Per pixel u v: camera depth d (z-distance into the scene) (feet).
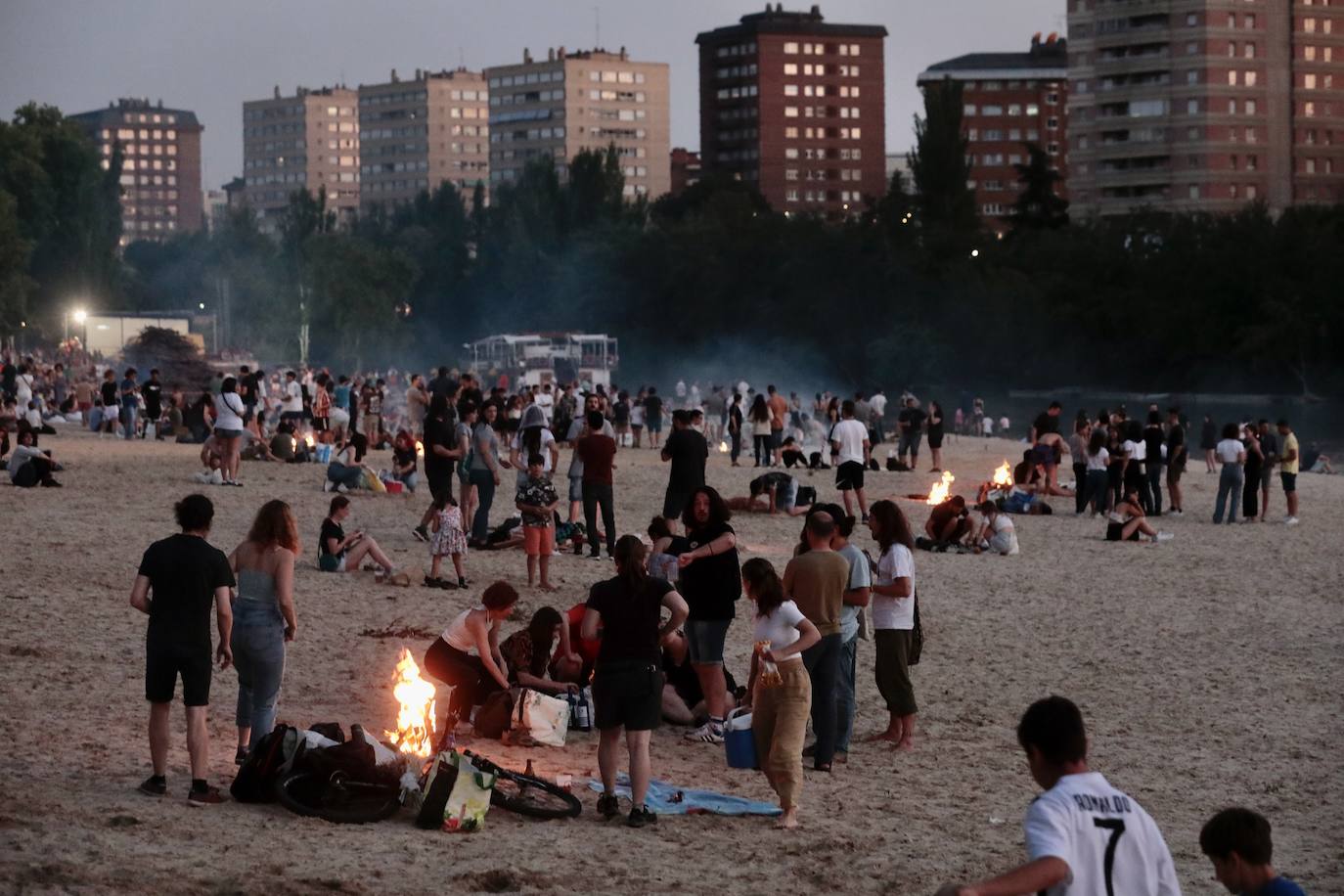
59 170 409.08
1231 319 356.38
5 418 105.29
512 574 69.72
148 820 30.68
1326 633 65.82
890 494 118.32
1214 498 125.08
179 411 142.00
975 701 51.39
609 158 483.51
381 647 53.21
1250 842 19.20
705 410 168.96
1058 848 17.31
